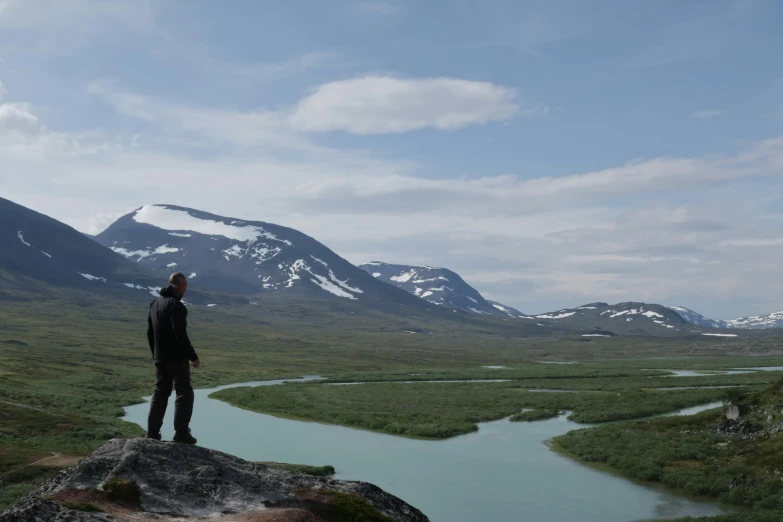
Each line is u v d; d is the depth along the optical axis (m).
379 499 11.60
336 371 167.12
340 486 11.52
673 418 73.69
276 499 10.53
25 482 44.50
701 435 62.94
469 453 63.09
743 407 64.88
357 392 112.62
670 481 49.78
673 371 171.75
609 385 127.62
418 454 62.41
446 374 155.88
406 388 121.44
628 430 69.00
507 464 57.97
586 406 93.56
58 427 66.00
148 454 10.63
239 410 92.50
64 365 132.50
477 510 43.44
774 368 185.12
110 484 9.62
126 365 147.62
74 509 8.75
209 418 84.50
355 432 75.44
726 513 40.38
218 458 11.36
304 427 78.38
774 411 60.69
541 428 78.31
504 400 101.88
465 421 82.00
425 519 12.10
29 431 63.38
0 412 69.62
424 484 50.50
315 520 9.88
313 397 103.75
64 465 49.34
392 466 56.91
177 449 11.09
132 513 9.20
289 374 155.12
